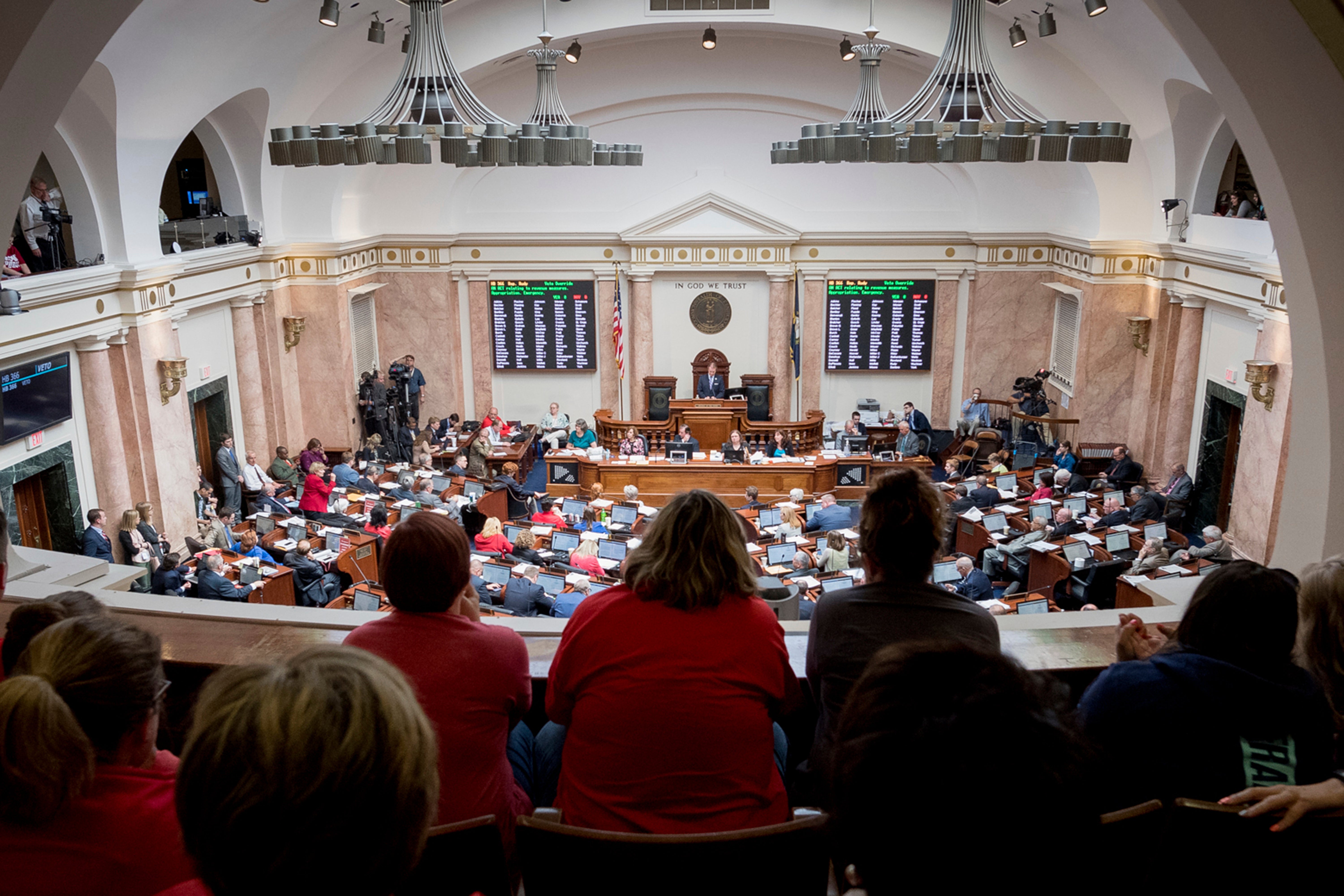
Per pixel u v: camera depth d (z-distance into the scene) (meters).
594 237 19.58
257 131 15.59
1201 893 1.70
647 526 2.35
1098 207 17.00
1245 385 14.42
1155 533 12.65
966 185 19.41
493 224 19.83
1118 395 17.72
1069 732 1.00
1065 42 15.05
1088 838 0.95
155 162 13.08
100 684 1.69
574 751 2.22
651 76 18.81
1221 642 1.92
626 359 20.38
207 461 15.98
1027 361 20.02
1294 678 1.90
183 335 14.70
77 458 12.47
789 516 13.70
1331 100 3.20
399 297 19.88
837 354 20.25
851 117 9.47
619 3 15.84
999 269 19.52
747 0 15.80
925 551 2.34
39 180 11.92
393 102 8.34
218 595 10.77
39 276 11.15
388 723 1.00
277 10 12.85
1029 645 3.05
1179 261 16.11
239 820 0.95
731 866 1.70
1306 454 3.76
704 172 19.55
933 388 20.39
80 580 4.81
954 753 0.95
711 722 2.12
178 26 11.59
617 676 2.18
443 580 2.34
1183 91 14.43
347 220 18.23
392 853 1.00
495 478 17.23
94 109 11.69
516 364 20.38
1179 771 1.86
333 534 12.94
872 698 1.06
